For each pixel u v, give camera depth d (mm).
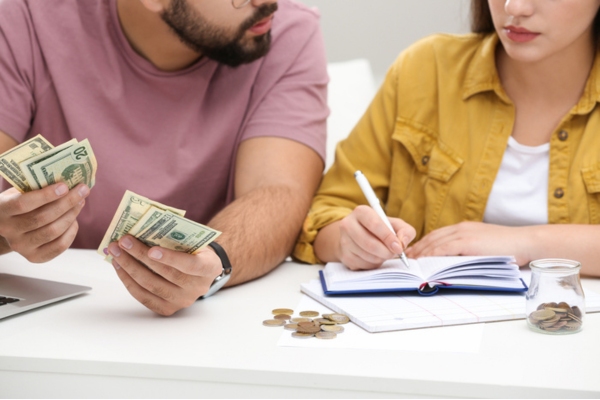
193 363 899
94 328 1043
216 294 1226
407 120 1600
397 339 972
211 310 1127
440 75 1580
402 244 1251
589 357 899
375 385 852
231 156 1668
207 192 1674
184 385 903
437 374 853
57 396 940
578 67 1426
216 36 1485
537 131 1481
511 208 1481
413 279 1165
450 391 835
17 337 1009
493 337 979
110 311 1124
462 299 1136
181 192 1638
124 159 1609
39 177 1023
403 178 1620
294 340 970
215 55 1544
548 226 1340
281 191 1466
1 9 1582
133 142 1624
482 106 1527
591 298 1125
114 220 1011
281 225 1393
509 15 1298
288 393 876
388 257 1230
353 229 1256
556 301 994
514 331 1002
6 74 1558
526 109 1490
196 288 1094
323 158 1674
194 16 1452
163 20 1497
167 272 1057
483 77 1506
